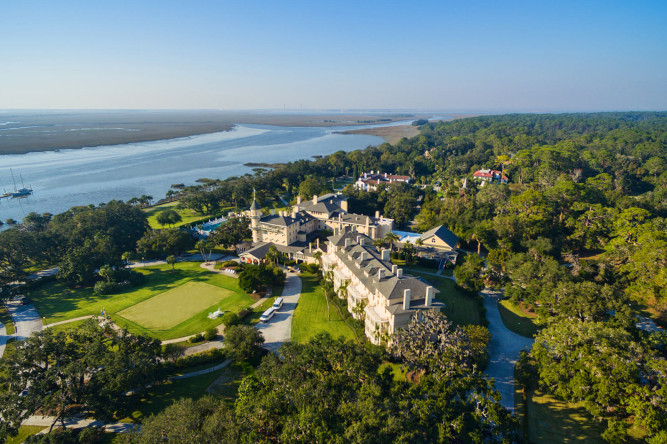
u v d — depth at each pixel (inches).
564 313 3417.8
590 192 6747.1
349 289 4124.0
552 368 2746.1
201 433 2087.8
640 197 6963.6
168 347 3307.1
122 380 2645.2
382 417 2108.8
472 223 6343.5
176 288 5002.5
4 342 3727.9
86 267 5059.1
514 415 2687.0
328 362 2723.9
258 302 4596.5
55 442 2308.1
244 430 2192.4
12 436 2421.3
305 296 4736.7
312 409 2194.9
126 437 2203.5
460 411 2289.6
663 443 2100.1
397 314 3245.6
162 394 3016.7
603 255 4712.1
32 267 5718.5
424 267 5502.0
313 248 6082.7
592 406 2477.9
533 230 5565.9
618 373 2460.6
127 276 5137.8
